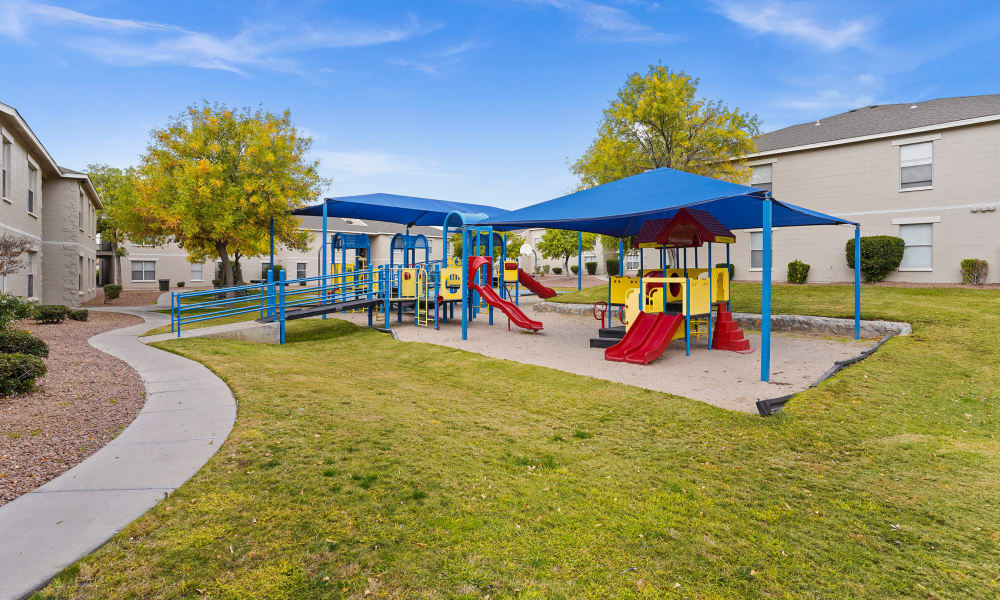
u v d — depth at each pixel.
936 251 16.09
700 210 10.90
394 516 3.28
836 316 12.33
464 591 2.54
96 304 23.05
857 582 2.74
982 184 15.32
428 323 15.43
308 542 2.91
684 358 9.69
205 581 2.51
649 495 3.81
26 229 15.67
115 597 2.37
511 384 7.88
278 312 12.58
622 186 9.90
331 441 4.65
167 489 3.52
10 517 3.07
